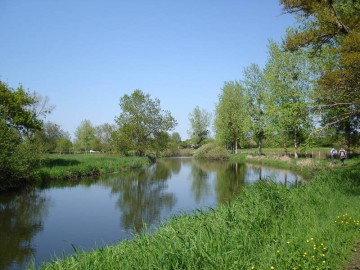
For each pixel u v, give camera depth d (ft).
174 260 19.67
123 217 50.75
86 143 265.34
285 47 45.60
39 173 85.56
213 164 164.25
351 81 40.63
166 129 171.63
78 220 49.24
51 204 60.44
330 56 54.80
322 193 42.39
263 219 28.91
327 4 40.91
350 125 75.77
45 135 169.27
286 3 41.88
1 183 71.97
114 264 21.29
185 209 54.95
